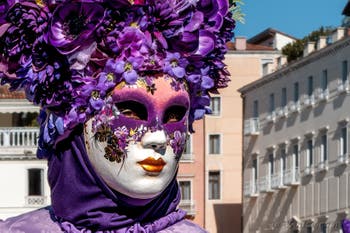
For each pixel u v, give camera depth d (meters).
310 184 58.69
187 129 7.73
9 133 53.41
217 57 7.89
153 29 7.53
